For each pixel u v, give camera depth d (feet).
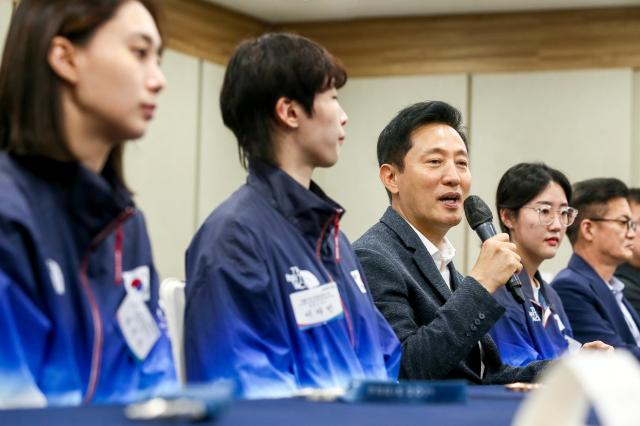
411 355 10.59
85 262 6.91
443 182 11.98
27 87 6.80
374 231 12.07
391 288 11.27
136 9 7.02
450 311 10.66
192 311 8.34
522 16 29.14
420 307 11.46
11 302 6.23
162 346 7.54
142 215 7.68
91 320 6.77
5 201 6.40
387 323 10.06
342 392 6.65
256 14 29.45
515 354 13.97
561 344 15.01
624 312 18.93
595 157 28.76
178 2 27.27
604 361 3.95
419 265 11.75
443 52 29.48
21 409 5.38
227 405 5.14
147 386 7.25
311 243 9.02
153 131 26.48
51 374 6.45
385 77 29.71
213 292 8.27
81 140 7.04
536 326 14.58
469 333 10.58
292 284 8.66
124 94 6.91
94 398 6.75
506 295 14.29
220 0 28.22
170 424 4.79
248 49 9.26
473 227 11.98
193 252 8.72
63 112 6.89
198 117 27.73
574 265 18.52
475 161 29.17
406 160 12.16
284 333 8.45
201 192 27.66
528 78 29.07
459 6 28.94
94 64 6.86
